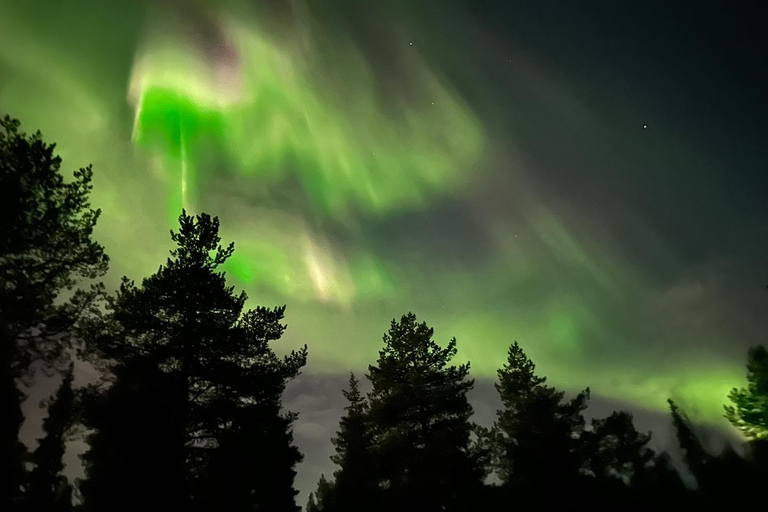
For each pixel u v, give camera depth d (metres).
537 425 24.47
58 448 21.02
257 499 21.19
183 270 13.98
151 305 13.59
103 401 12.07
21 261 10.83
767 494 21.06
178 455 12.20
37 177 10.91
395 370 22.47
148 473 11.70
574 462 23.62
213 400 13.65
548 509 22.14
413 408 21.48
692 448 26.84
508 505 22.44
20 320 10.47
